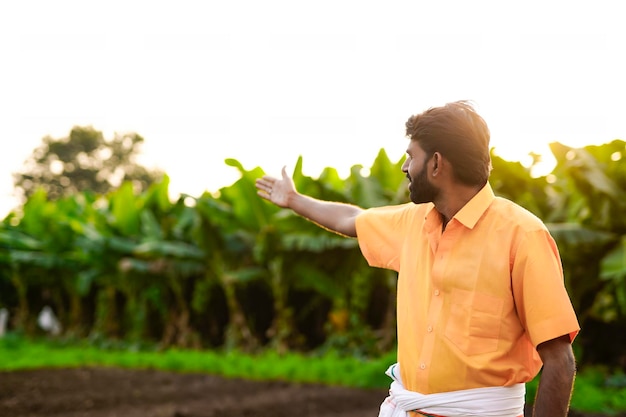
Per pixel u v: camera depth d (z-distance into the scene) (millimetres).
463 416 1905
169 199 15078
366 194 10086
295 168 10305
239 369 10055
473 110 2002
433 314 1967
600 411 6715
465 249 1939
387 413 2094
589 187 8289
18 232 17734
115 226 14703
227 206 13047
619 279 8117
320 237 10633
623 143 8547
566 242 8055
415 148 2018
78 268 16594
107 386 8844
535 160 9594
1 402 7574
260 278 12570
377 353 10609
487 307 1899
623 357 9117
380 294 11781
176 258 13289
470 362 1900
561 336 1873
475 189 1982
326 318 12547
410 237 2145
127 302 15992
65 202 18375
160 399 7809
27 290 18562
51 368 10852
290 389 8367
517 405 1936
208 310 14086
